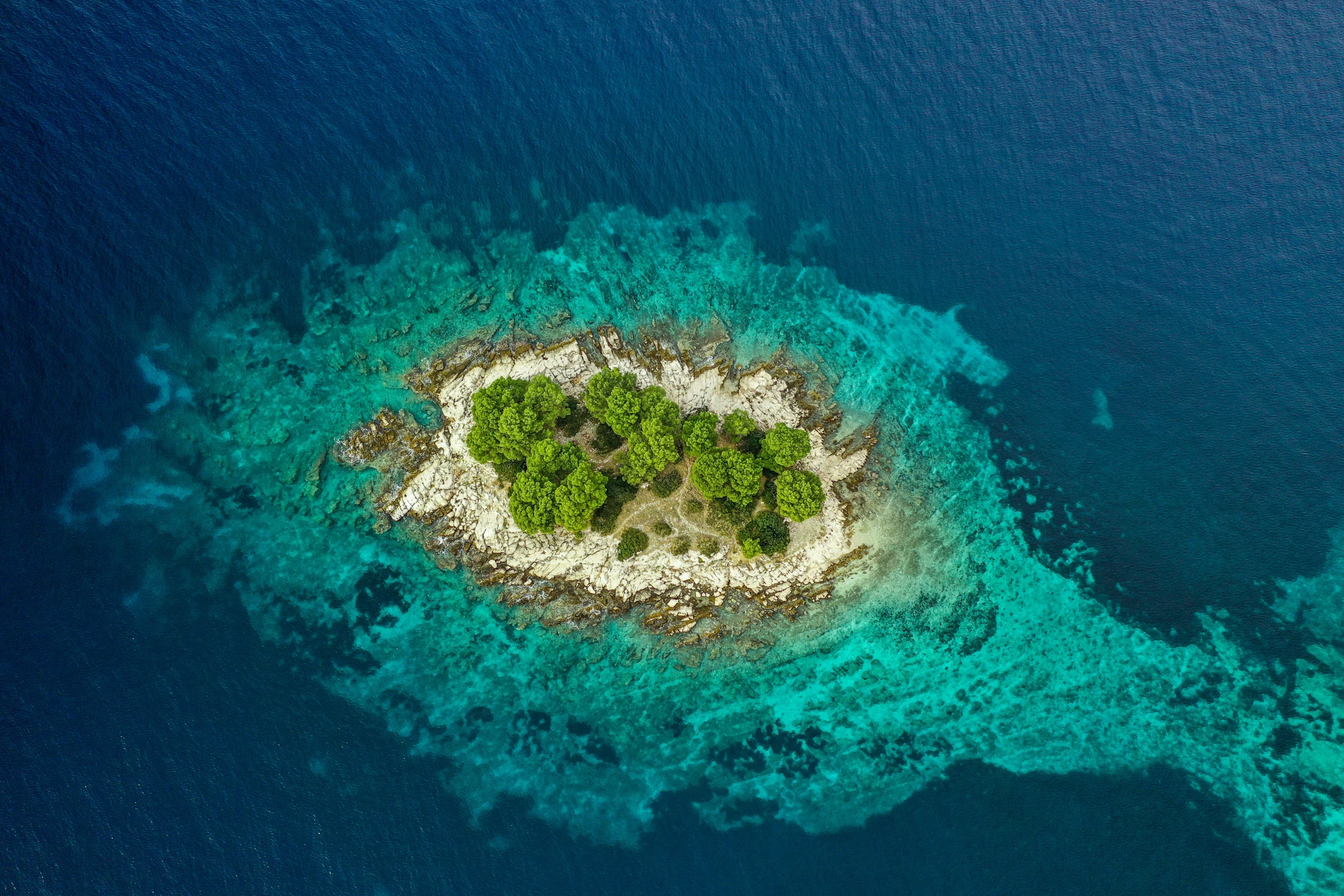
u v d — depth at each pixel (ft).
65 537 310.86
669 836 281.13
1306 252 365.20
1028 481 336.90
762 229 373.81
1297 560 320.50
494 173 375.86
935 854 278.05
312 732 288.51
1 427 319.06
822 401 343.87
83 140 362.33
